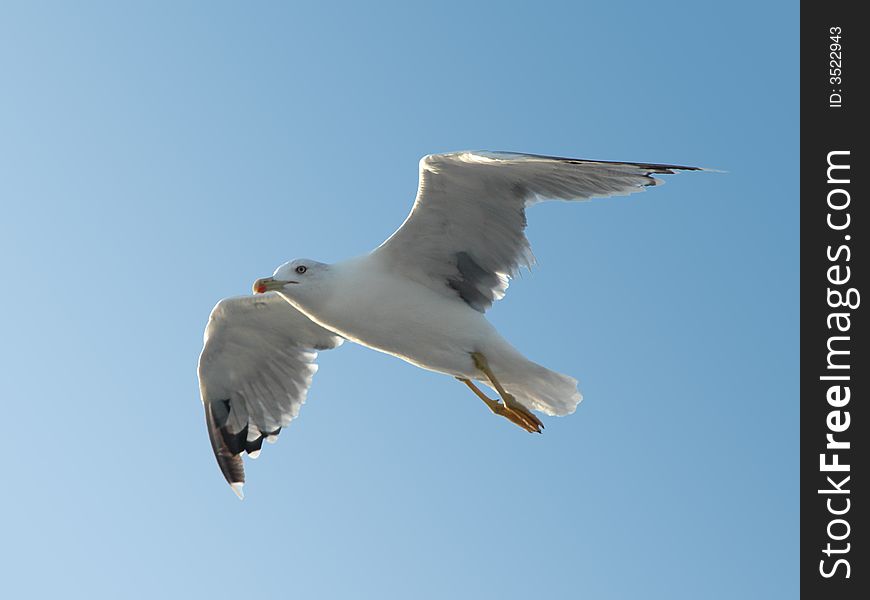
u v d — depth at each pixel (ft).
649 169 42.24
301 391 53.36
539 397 47.50
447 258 46.60
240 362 53.01
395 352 47.06
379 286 46.03
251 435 53.98
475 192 44.45
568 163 41.96
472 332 46.39
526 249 46.14
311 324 51.90
